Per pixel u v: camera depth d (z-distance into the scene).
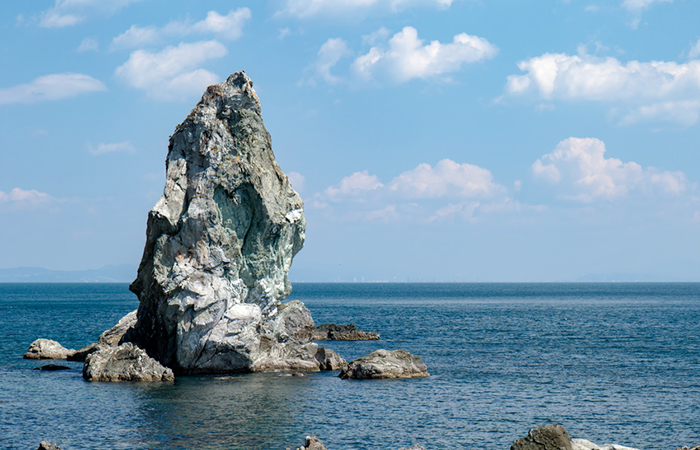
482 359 80.19
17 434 40.50
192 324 59.56
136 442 39.03
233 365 62.34
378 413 47.91
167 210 61.75
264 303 67.75
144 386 55.34
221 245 62.34
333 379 61.09
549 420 47.12
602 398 55.25
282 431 42.16
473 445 40.50
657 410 50.91
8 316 152.75
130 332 64.94
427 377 64.44
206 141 62.91
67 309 187.00
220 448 38.19
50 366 65.62
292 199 68.88
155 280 60.38
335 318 164.50
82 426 42.34
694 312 193.75
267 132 67.31
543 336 113.62
